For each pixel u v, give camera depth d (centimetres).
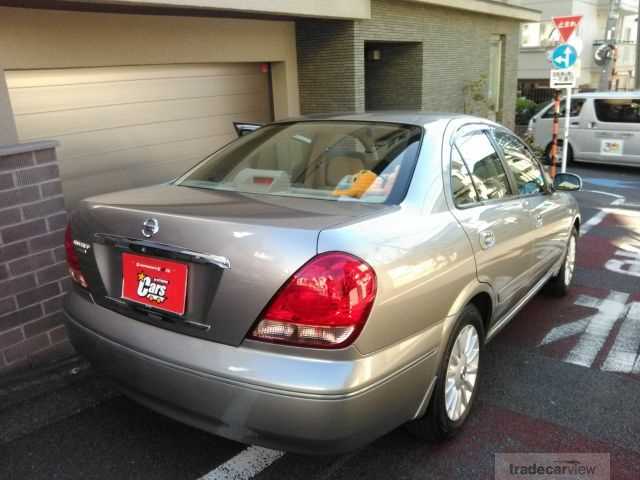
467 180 298
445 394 261
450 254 251
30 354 340
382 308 209
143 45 652
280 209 236
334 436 199
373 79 1156
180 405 219
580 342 399
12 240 323
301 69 902
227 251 207
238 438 212
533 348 389
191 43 710
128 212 238
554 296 485
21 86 556
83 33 591
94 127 623
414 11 1012
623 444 281
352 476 255
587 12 2428
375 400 207
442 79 1163
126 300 238
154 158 696
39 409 304
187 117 732
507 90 1503
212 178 304
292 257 199
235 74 808
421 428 265
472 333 285
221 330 209
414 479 254
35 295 338
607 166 1287
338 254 200
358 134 303
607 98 1224
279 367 198
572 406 316
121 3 537
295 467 260
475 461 267
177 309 220
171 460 265
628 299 485
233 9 628
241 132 427
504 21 1406
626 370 358
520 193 364
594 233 725
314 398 195
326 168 284
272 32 838
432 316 238
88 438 280
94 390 323
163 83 692
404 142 285
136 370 229
